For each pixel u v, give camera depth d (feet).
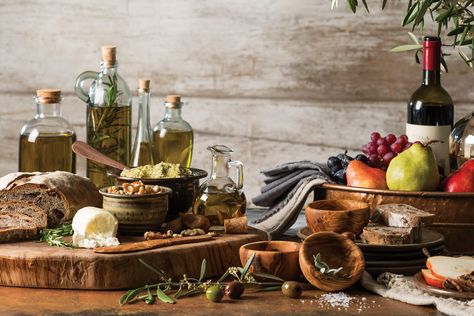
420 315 5.19
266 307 5.35
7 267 5.78
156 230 6.35
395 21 9.79
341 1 9.84
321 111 10.07
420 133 6.74
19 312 5.26
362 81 9.95
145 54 10.23
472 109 9.80
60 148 7.32
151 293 5.66
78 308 5.34
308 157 10.16
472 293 5.27
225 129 10.23
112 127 7.46
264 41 10.02
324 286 5.56
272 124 10.16
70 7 10.30
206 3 10.05
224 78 10.14
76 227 6.09
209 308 5.34
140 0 10.16
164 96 10.27
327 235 5.70
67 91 10.48
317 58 9.97
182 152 7.42
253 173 10.27
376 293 5.62
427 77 6.79
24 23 10.42
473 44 7.22
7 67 10.53
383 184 6.50
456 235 6.26
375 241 5.84
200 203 6.51
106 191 6.37
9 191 6.44
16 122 10.63
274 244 5.93
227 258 6.06
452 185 6.36
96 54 10.35
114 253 5.76
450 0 7.22
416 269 5.82
